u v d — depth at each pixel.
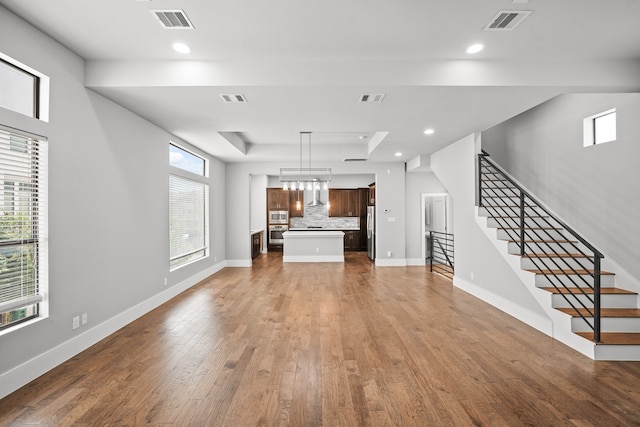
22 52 2.50
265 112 4.07
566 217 4.43
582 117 4.16
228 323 4.01
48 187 2.75
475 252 5.34
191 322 4.05
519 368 2.85
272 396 2.40
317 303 4.93
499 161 5.88
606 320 3.28
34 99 2.72
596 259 3.05
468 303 4.94
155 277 4.69
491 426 2.07
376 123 4.57
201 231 6.81
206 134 5.21
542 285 3.84
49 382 2.58
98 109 3.42
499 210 5.26
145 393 2.43
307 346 3.31
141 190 4.29
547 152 4.77
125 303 3.94
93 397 2.37
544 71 3.24
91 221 3.31
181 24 2.61
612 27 2.66
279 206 11.70
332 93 3.46
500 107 3.90
